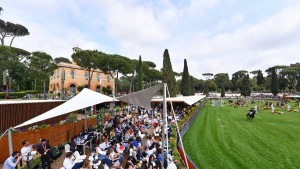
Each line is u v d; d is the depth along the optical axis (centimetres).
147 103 612
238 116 2456
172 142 994
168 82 3400
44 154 624
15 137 847
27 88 4784
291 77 7544
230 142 1274
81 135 909
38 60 2834
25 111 1160
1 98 2530
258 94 7531
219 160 966
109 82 4881
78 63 3094
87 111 1845
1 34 3669
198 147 1176
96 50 3209
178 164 714
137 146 824
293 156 1002
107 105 2247
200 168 872
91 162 602
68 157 559
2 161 789
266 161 944
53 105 1382
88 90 1052
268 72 9675
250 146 1184
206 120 2183
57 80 3991
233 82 10125
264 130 1606
